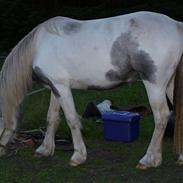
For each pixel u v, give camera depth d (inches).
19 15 526.6
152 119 252.5
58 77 178.2
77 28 177.5
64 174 175.9
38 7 541.0
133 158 194.1
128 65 170.4
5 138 192.2
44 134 223.8
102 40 171.2
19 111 189.0
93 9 531.8
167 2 512.7
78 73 176.2
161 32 167.2
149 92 170.6
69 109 180.5
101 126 241.6
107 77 173.2
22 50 183.0
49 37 179.2
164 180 168.6
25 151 205.9
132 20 169.5
